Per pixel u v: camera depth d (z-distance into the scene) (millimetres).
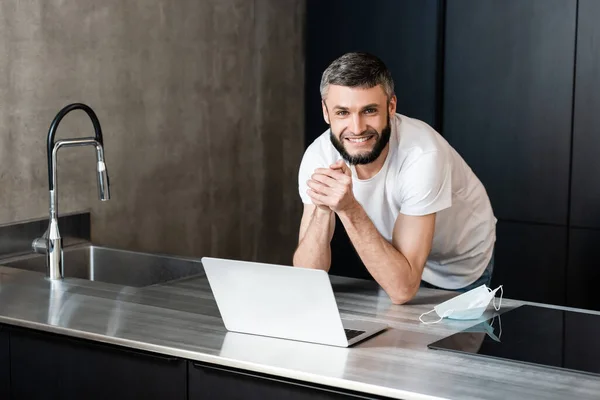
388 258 2254
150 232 3521
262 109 4051
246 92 3955
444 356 1919
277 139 4160
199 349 1974
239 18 3879
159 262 3014
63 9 3084
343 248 4270
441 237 2691
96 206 3281
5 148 2953
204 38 3699
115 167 3342
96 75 3232
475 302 2205
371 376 1789
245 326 2090
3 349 2303
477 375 1797
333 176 2207
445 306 2223
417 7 3969
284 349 1971
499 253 3967
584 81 3686
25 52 2977
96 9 3205
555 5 3709
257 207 4078
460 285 2861
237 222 3971
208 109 3752
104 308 2336
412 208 2324
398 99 4074
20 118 2988
